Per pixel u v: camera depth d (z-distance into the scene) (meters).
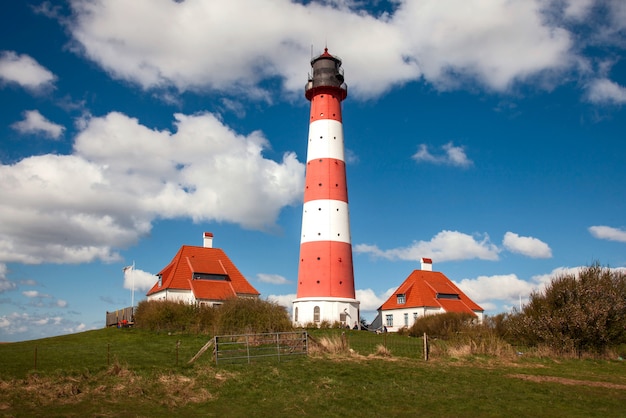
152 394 18.89
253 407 17.98
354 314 52.03
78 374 20.75
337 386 20.91
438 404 18.89
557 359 30.44
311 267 51.97
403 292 66.06
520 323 35.50
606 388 22.22
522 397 20.09
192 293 56.06
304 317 51.16
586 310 32.44
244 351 27.02
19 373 20.69
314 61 56.78
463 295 68.31
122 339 38.00
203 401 18.48
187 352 28.69
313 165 54.22
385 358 27.34
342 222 53.03
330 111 55.22
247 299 39.06
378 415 17.47
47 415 15.92
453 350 30.28
